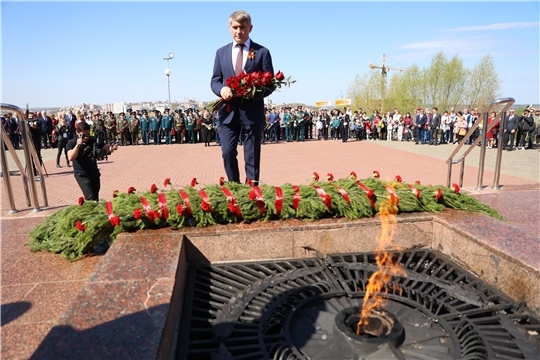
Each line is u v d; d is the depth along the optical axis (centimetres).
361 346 232
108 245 388
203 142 2406
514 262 281
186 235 344
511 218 467
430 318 264
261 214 371
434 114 2041
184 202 356
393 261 362
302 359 225
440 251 369
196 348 235
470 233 329
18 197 815
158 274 270
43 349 191
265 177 1079
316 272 326
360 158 1504
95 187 562
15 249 390
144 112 2369
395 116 2386
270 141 2412
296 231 354
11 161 1641
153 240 332
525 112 1805
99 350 190
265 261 351
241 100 435
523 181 929
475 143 663
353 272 329
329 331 254
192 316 272
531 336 237
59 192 883
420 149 1848
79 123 538
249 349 234
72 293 298
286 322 258
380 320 262
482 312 263
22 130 561
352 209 375
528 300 271
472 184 891
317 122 2508
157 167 1353
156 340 198
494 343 233
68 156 533
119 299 238
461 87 4612
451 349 235
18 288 307
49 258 365
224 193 368
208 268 339
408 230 373
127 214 350
